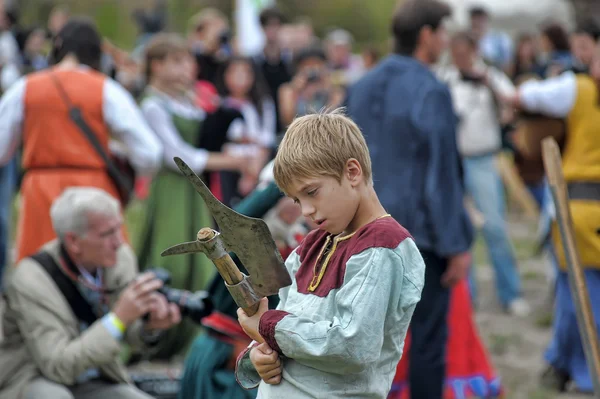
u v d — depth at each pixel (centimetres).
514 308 1392
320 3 5191
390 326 426
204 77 1495
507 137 1484
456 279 816
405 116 810
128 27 3731
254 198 706
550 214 972
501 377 1104
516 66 2161
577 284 647
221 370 706
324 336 412
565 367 998
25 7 3656
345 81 2133
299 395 429
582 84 927
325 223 420
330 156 411
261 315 433
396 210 801
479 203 1388
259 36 1934
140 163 955
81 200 687
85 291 704
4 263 1230
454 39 1361
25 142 938
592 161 923
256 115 1456
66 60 965
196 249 420
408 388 831
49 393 666
